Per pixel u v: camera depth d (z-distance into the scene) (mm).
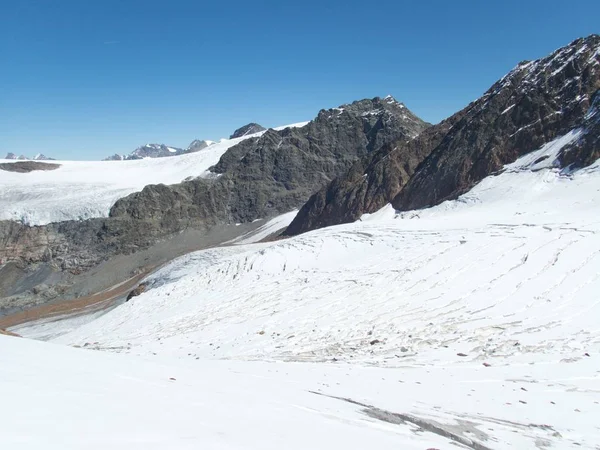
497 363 15492
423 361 16078
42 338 51312
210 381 10109
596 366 14656
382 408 9773
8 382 6805
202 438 5242
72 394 6496
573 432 9836
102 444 4496
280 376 12984
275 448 5402
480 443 8438
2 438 4238
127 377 8812
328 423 7379
